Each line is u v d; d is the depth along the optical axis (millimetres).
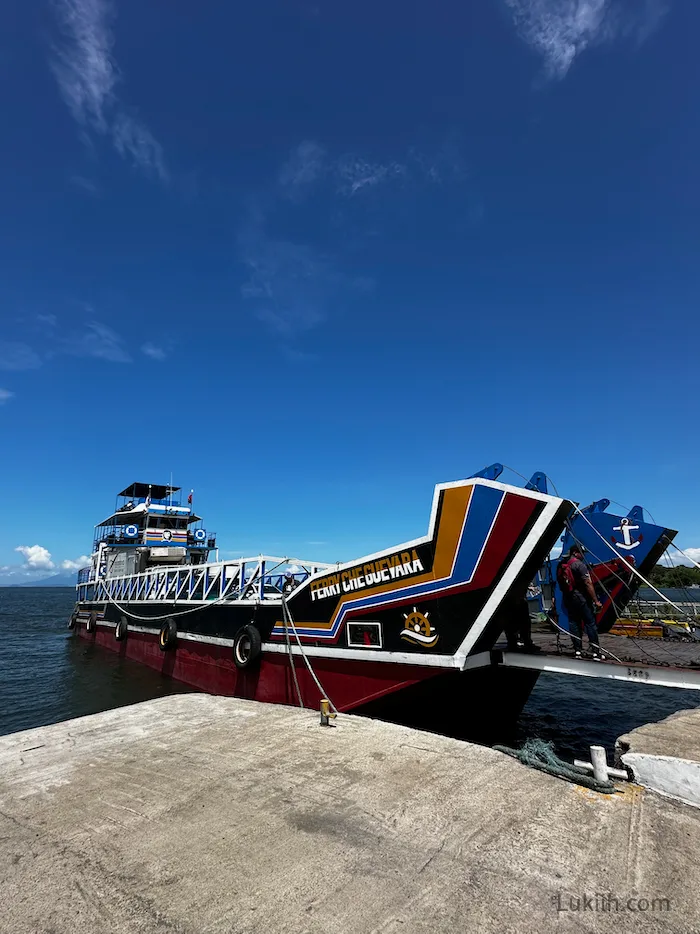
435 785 4473
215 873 3193
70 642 30016
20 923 2770
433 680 8133
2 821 3951
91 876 3189
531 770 4824
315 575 10508
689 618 11055
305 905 2873
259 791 4391
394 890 3000
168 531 29016
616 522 11242
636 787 4480
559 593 11617
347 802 4148
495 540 7543
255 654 11875
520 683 9797
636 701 14180
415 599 8461
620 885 3059
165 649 17328
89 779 4727
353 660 9406
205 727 6312
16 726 13188
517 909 2830
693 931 2666
